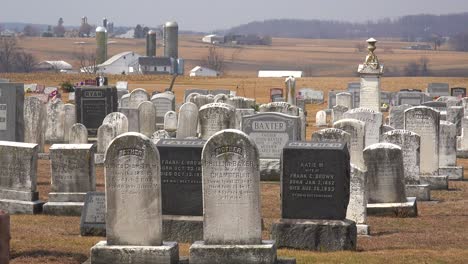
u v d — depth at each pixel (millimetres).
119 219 20391
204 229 20312
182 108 48969
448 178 38062
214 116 39594
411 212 29672
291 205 23500
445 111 60844
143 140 20219
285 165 23453
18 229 25672
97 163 42281
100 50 191375
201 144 24500
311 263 21328
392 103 81875
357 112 40062
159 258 20047
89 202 25375
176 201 24453
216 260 19969
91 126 51875
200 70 188875
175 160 24375
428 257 22484
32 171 29094
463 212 31078
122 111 52938
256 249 19922
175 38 196375
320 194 23344
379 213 29750
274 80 132250
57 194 29188
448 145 40219
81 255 21922
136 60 187875
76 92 51688
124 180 20312
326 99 103438
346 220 23578
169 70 186750
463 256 22781
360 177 26125
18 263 20969
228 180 20188
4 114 36406
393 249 23766
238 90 116250
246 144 20062
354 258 22000
